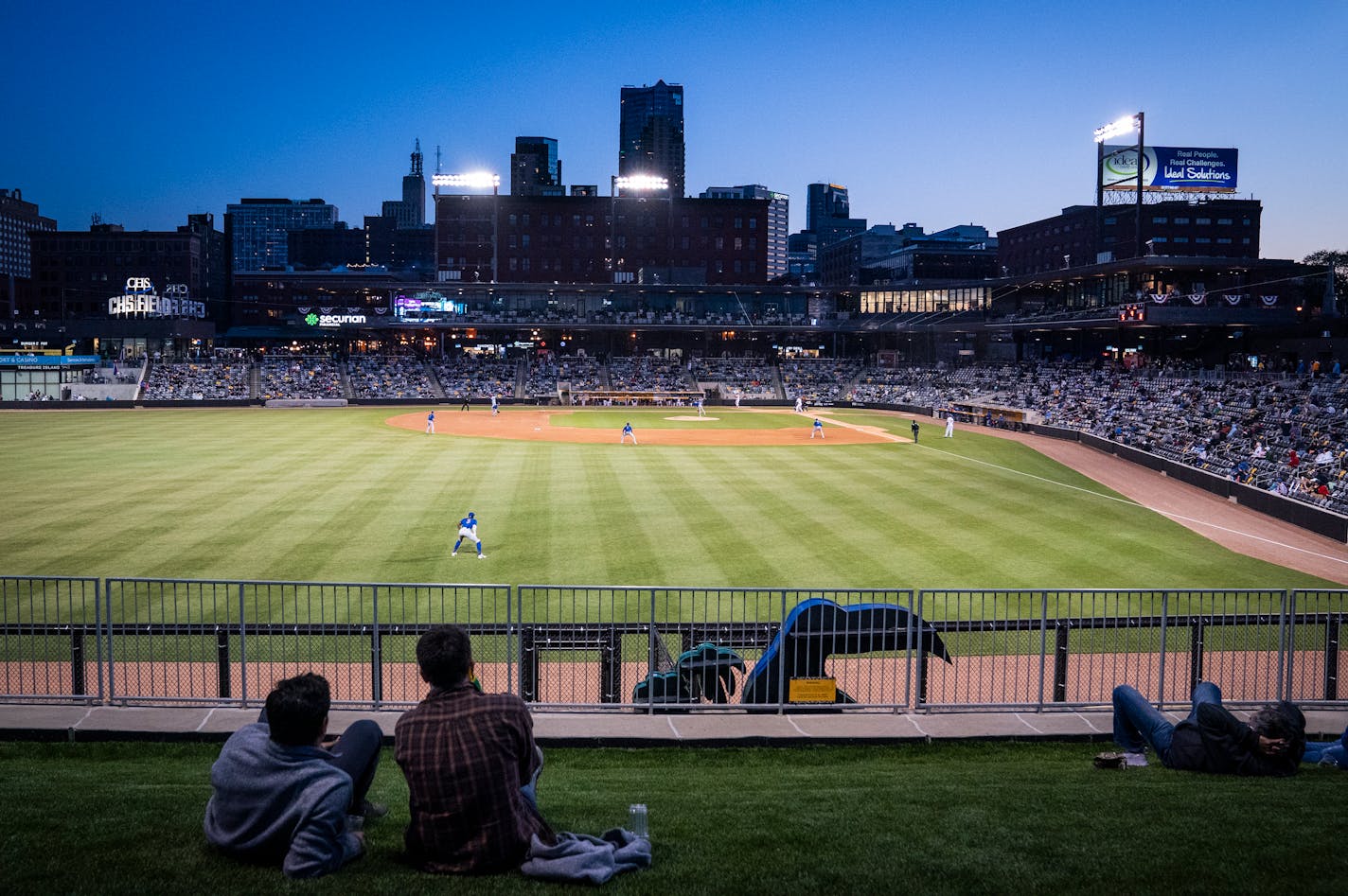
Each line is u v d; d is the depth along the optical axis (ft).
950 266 540.93
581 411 329.31
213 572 87.92
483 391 364.58
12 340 369.50
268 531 106.32
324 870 19.81
